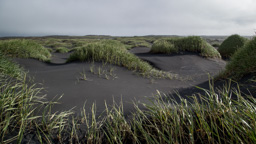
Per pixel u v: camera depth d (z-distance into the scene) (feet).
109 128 4.62
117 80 11.51
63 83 9.37
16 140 3.94
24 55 19.01
